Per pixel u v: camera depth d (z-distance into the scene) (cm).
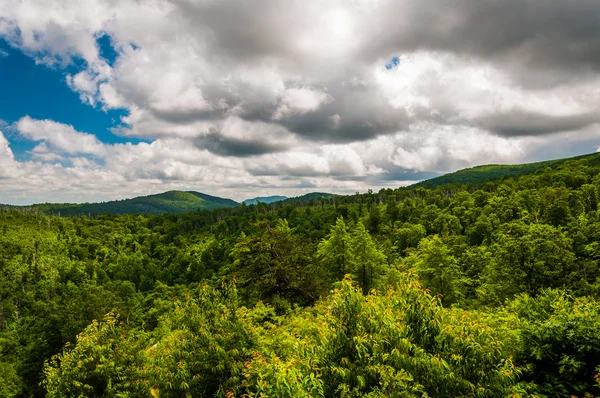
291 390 559
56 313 3644
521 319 1041
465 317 719
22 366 3241
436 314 684
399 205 10631
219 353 838
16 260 11938
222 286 1026
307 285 2380
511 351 851
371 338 644
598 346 770
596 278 1958
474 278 3119
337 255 3072
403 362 609
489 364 625
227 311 930
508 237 2273
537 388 780
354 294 712
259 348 915
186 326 895
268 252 2388
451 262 2639
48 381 895
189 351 857
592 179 7662
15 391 3119
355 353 657
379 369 591
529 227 2188
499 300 2019
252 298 2167
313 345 715
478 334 660
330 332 686
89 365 902
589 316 830
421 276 2555
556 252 1944
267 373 610
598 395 746
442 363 593
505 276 2108
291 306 2173
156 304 5869
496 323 1018
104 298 4097
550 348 814
